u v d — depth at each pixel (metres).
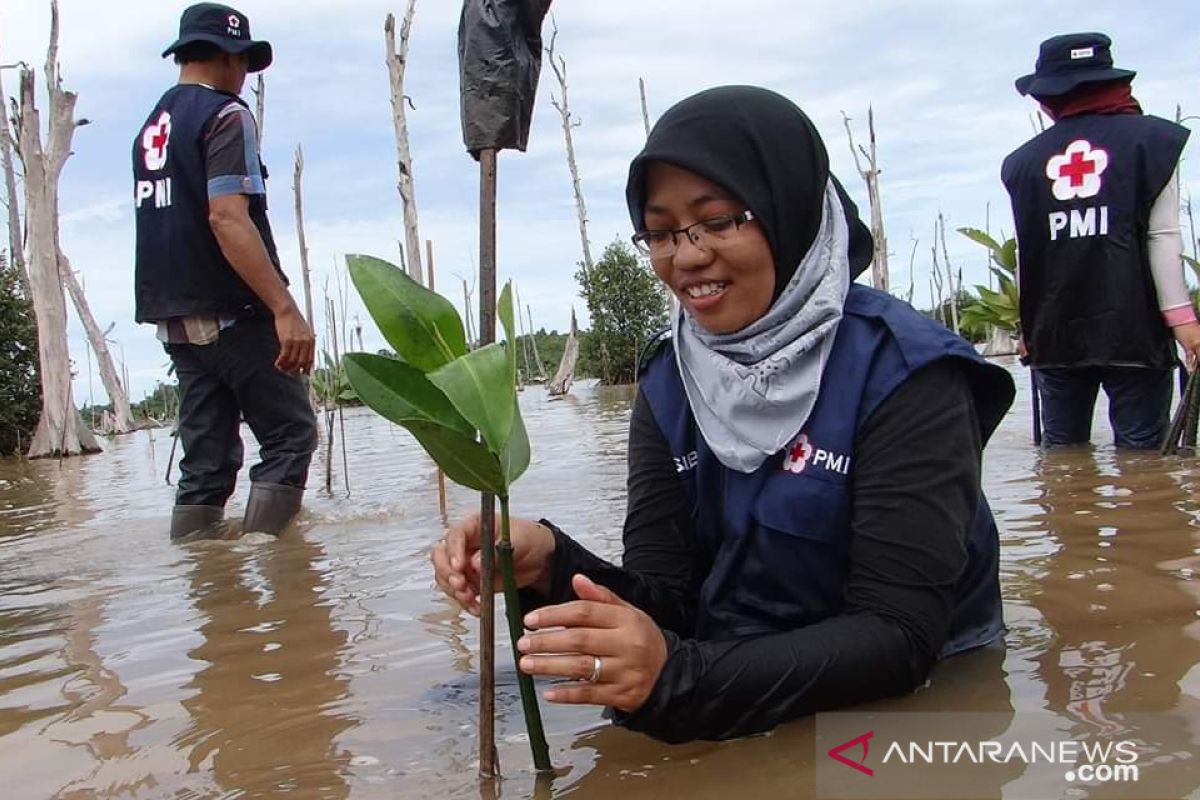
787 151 1.86
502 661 2.33
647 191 1.94
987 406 1.98
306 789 1.73
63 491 8.02
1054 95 4.70
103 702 2.28
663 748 1.79
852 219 2.03
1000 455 5.02
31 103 13.95
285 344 4.39
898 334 1.88
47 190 13.98
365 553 3.79
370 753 1.87
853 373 1.87
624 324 22.78
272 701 2.19
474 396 1.58
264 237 4.57
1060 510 3.49
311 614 2.90
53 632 2.98
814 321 1.87
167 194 4.43
